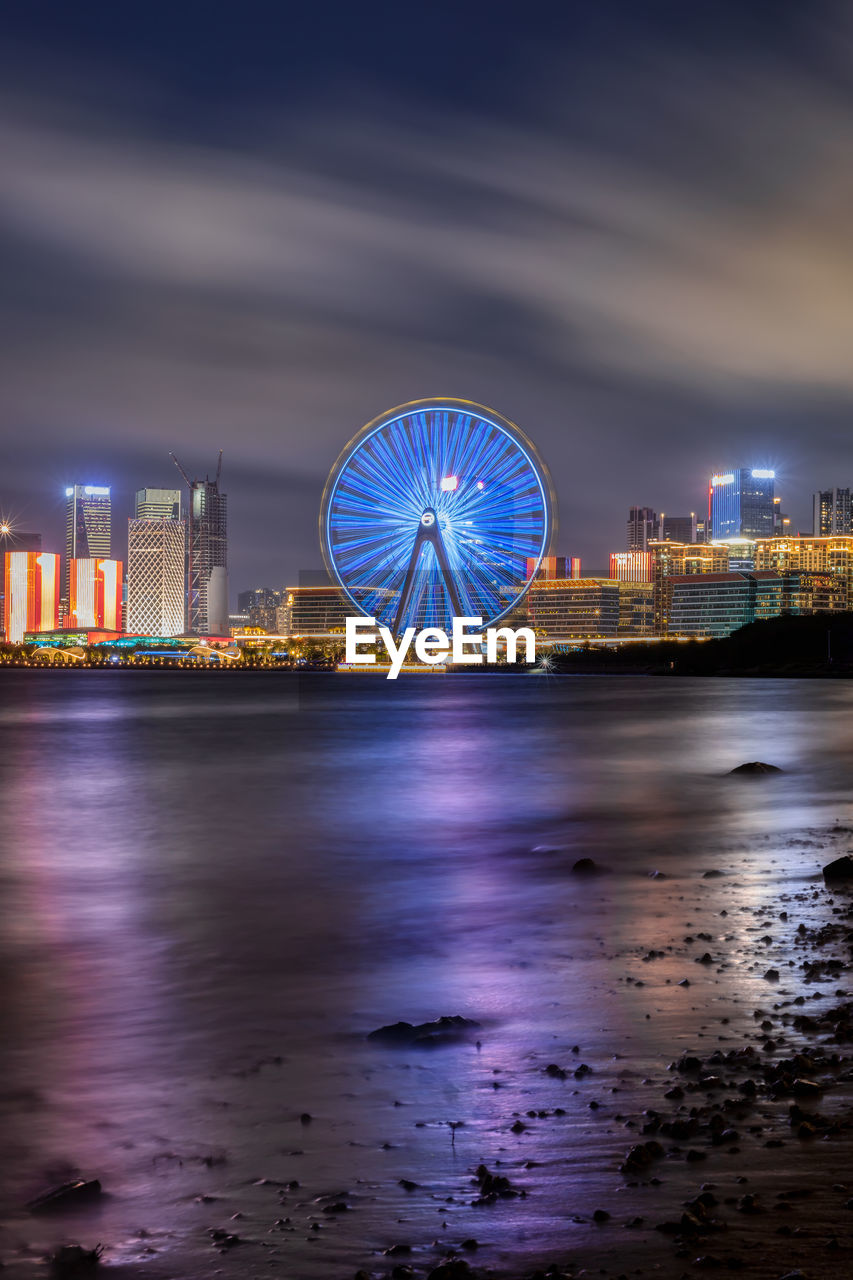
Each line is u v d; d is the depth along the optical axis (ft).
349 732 274.16
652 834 93.45
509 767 171.42
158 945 54.03
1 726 317.01
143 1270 21.43
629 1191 23.68
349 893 69.10
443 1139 27.73
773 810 110.32
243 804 125.90
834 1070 31.35
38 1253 22.31
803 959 46.52
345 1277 20.72
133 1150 27.76
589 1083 31.48
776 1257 20.11
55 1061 35.29
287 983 45.65
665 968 45.62
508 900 64.34
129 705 467.52
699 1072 31.81
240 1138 28.40
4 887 73.00
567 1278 19.89
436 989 43.86
